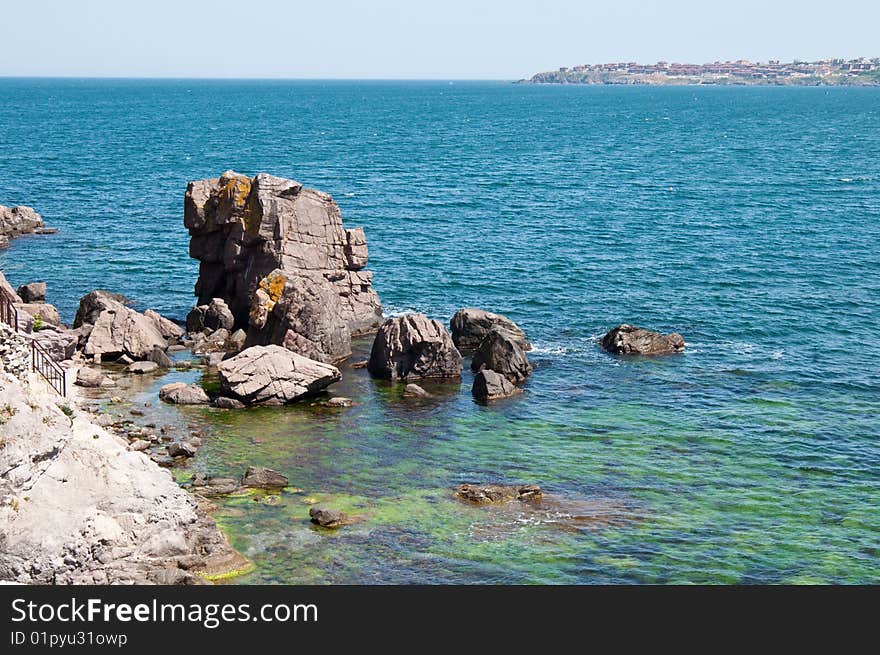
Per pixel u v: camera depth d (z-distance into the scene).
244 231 61.56
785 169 160.88
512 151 193.00
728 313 70.00
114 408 48.53
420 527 37.16
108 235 93.62
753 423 49.16
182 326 64.62
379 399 51.69
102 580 31.39
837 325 67.31
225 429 46.62
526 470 43.09
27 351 35.91
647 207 117.06
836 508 40.09
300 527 36.72
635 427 48.44
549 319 68.19
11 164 148.25
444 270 82.19
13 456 30.84
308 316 56.31
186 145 193.50
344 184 137.00
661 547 36.31
